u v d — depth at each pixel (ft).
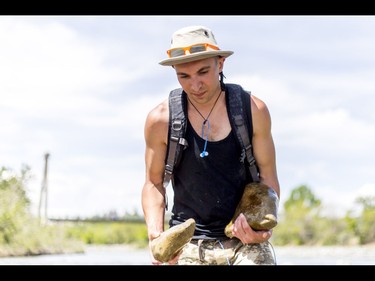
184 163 15.21
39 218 92.84
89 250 114.21
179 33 14.39
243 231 14.58
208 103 14.98
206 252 15.47
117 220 140.87
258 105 15.07
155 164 15.60
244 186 15.40
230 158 15.05
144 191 15.80
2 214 85.40
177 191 15.70
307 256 80.48
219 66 14.88
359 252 96.43
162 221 15.60
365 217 133.80
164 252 14.33
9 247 83.82
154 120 15.21
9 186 87.10
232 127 14.90
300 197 143.43
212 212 15.40
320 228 137.18
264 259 15.16
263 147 15.29
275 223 14.51
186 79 14.39
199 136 14.98
